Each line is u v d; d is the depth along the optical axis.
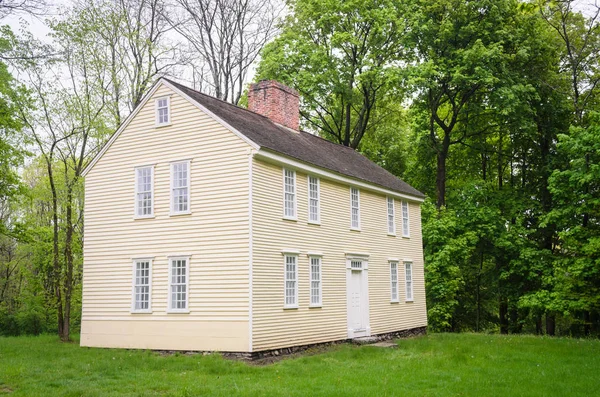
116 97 31.59
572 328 37.91
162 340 20.92
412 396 13.58
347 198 26.19
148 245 21.84
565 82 35.78
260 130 22.69
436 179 42.25
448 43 36.38
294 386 14.51
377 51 36.59
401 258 30.31
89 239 23.25
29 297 37.62
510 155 41.78
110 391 13.71
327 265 23.94
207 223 20.61
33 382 14.79
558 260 32.62
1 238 40.94
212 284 20.14
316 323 22.64
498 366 18.50
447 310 36.38
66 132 27.70
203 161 21.09
